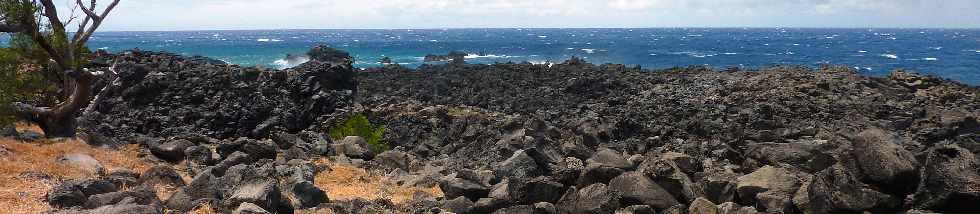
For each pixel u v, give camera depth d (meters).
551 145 28.16
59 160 19.41
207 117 35.72
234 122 36.00
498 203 17.64
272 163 23.77
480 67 62.59
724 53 143.50
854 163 15.80
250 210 13.52
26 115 24.61
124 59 43.62
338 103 39.81
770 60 121.31
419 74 58.81
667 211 16.12
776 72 52.81
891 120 37.00
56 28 24.19
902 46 192.38
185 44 191.75
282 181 19.59
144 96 37.00
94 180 15.52
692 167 21.59
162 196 16.80
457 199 18.09
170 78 38.25
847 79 48.19
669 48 166.38
